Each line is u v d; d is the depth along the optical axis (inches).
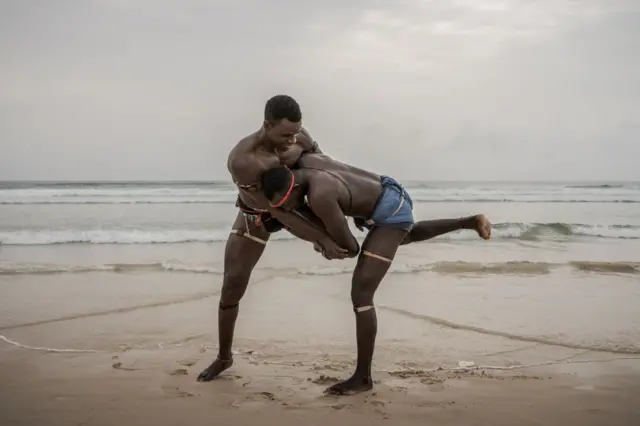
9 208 791.7
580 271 343.3
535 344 203.3
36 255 390.9
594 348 199.2
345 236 145.7
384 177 158.1
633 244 485.7
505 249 443.5
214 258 385.1
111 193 1119.0
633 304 263.6
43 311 240.2
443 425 133.0
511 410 142.6
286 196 138.9
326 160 152.1
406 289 290.2
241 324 225.6
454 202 1062.4
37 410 139.6
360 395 151.3
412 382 163.0
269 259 380.5
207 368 168.2
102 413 138.0
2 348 191.6
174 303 256.5
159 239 478.0
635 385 162.7
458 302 263.9
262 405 143.9
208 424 131.8
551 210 876.6
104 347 194.4
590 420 137.0
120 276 316.2
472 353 192.7
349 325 225.9
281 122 136.9
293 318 235.0
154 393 152.3
